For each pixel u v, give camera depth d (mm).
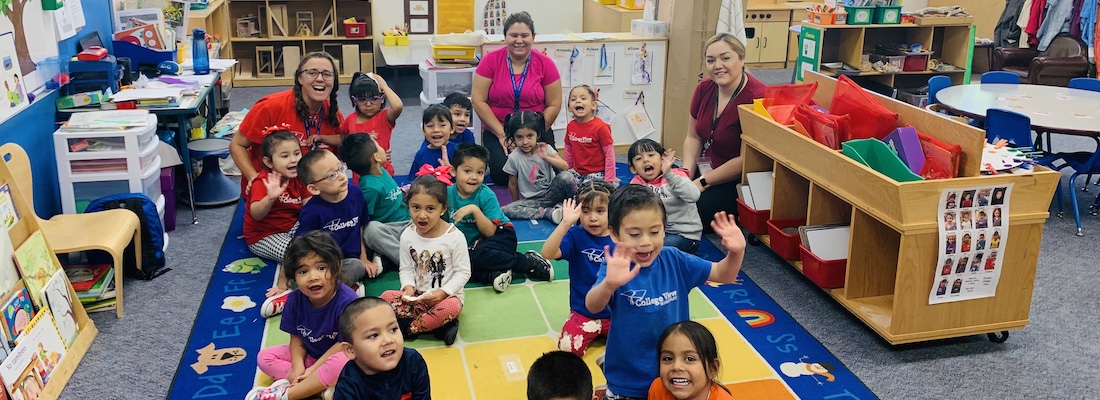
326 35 8375
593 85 5629
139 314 3270
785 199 3869
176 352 2986
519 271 3592
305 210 3477
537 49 5430
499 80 4945
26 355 2551
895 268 3260
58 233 3217
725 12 5352
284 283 3400
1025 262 2980
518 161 4484
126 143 3682
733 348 3043
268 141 3734
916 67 7605
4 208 2707
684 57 5496
